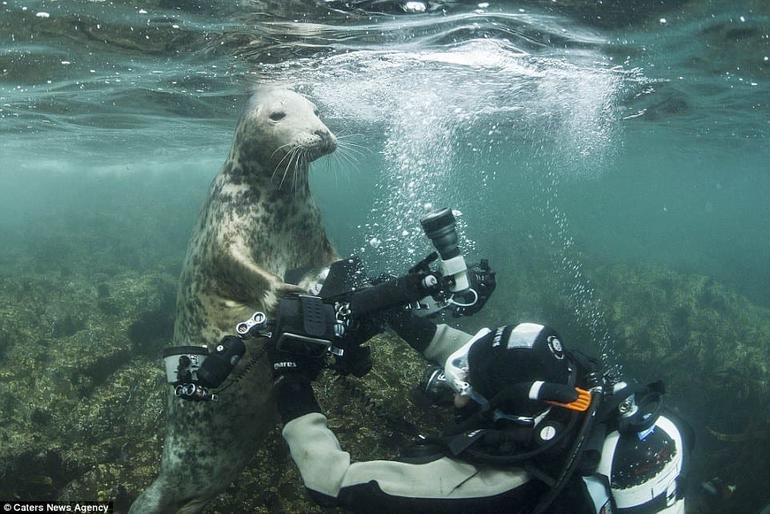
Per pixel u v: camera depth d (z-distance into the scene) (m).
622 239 24.16
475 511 2.25
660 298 14.02
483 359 2.38
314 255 4.88
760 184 38.66
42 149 19.53
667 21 8.09
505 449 2.22
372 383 6.57
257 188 4.46
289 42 8.16
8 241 17.11
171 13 6.93
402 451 2.62
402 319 3.42
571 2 7.21
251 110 4.48
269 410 4.54
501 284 14.90
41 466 6.30
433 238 2.88
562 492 2.17
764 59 10.26
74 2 6.54
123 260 15.14
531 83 11.71
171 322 10.34
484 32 8.22
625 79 11.63
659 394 2.32
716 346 12.61
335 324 2.77
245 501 5.62
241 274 4.18
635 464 2.14
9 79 9.74
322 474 2.43
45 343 8.49
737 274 25.72
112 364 8.43
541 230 19.59
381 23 7.46
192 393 2.98
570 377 2.31
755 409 11.26
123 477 5.86
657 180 39.62
